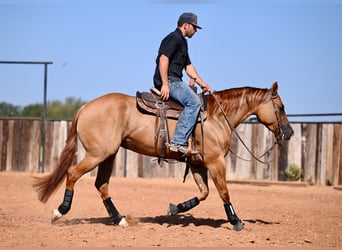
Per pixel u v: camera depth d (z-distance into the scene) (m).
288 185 19.75
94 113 10.37
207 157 10.41
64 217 12.09
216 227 10.77
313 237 10.00
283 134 10.91
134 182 20.17
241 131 21.00
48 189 10.51
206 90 10.79
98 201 15.00
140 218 11.99
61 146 22.09
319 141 20.23
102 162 10.82
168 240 9.30
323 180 20.16
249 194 17.55
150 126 10.37
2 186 17.83
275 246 9.03
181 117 10.27
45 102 22.17
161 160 10.98
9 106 33.50
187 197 16.34
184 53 10.59
